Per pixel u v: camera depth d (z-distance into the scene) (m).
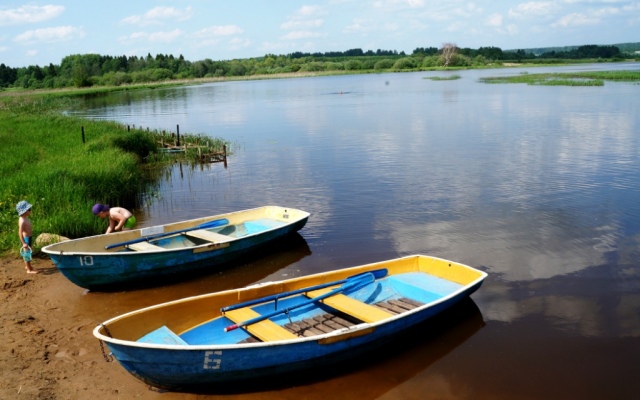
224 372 6.68
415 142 27.36
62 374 7.19
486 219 14.24
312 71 150.00
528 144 25.38
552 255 11.60
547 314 9.07
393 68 143.12
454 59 142.38
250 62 172.00
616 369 7.51
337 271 9.15
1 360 7.40
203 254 10.80
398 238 13.02
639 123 30.75
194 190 18.98
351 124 35.88
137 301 9.73
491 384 7.22
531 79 74.94
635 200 15.44
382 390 7.09
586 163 20.55
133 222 12.24
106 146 23.11
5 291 9.91
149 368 6.51
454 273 9.42
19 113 42.84
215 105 57.62
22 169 18.27
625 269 10.76
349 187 18.33
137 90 98.69
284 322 8.23
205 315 7.90
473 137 28.22
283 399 6.86
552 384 7.20
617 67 119.06
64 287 10.20
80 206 13.90
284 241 12.91
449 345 8.18
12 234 12.09
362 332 7.25
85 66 140.50
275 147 27.80
